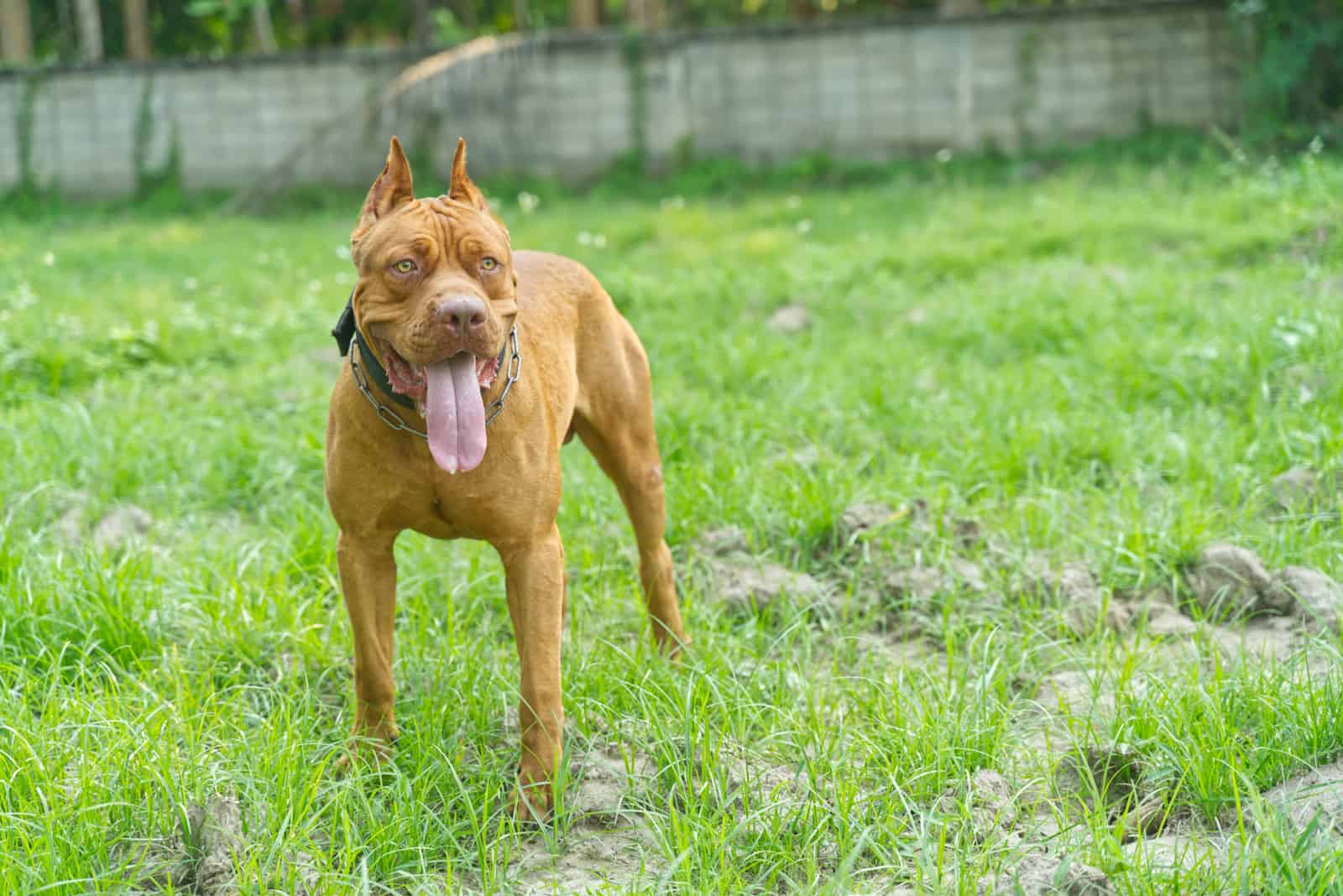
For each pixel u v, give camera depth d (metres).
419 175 21.41
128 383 9.73
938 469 7.34
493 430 4.25
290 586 6.01
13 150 22.56
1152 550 6.13
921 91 19.97
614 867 4.09
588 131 21.11
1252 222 12.72
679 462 7.56
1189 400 8.20
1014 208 15.23
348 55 21.59
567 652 5.28
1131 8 19.02
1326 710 4.23
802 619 5.53
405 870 4.00
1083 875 3.54
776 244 14.12
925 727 4.52
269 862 3.80
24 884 3.62
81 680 4.95
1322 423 7.19
